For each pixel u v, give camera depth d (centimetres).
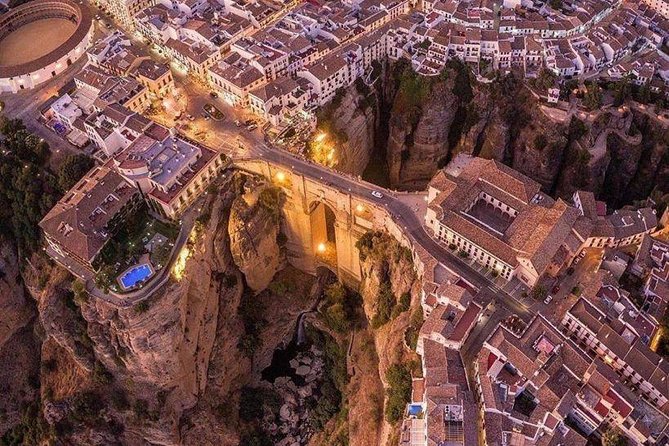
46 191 16762
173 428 16412
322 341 18675
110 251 15225
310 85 18425
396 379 13888
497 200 15450
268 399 17700
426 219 15500
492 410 12044
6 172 16975
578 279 14412
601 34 19625
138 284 14588
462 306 13250
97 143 17350
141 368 15500
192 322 15925
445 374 12512
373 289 16575
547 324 13275
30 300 17725
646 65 18988
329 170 16725
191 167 16362
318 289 18775
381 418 15088
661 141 18112
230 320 17725
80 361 15888
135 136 17000
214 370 17262
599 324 12950
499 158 19450
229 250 17238
